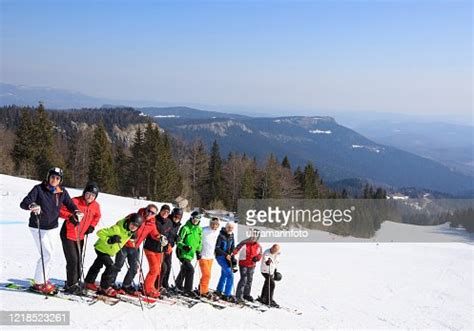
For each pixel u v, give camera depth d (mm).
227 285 10250
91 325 6777
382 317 11523
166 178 61750
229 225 10141
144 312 7914
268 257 10742
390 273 20234
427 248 32188
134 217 8078
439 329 11016
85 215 7914
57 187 7559
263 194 63500
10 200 24156
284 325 9070
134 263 8484
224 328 7996
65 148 82938
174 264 14922
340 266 20922
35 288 7738
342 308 11984
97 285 8594
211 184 72312
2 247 12625
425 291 16453
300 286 14594
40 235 7539
